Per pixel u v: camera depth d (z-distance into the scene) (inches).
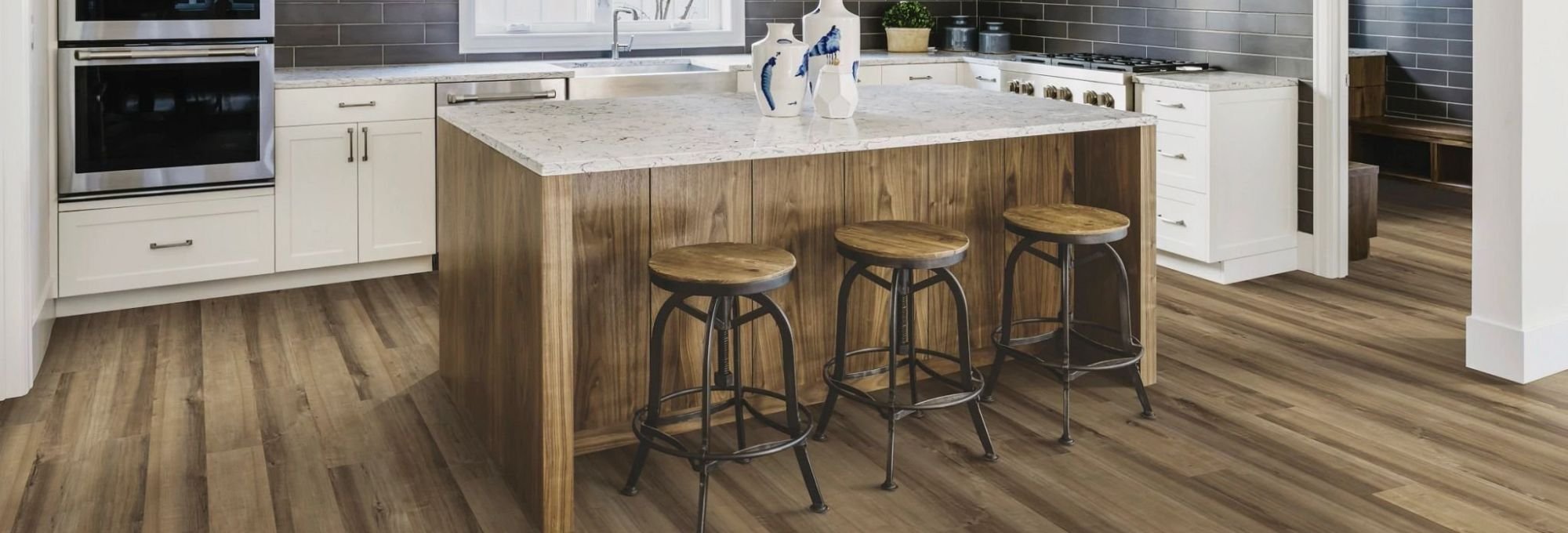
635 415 110.8
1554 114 137.0
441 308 142.8
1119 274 131.2
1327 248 194.2
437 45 216.5
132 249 174.1
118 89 167.5
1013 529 102.9
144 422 128.6
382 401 136.7
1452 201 266.8
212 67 173.5
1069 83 212.8
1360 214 206.1
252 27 175.9
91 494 109.4
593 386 120.6
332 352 155.6
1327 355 152.8
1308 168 194.4
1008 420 129.5
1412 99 296.7
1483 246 142.0
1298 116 194.5
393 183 192.2
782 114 131.1
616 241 118.8
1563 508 105.8
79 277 170.6
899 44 252.4
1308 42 190.2
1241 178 189.5
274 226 183.9
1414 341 158.6
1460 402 134.0
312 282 191.2
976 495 109.9
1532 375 140.6
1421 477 113.0
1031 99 149.3
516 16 225.5
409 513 106.7
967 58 241.4
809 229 129.2
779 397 110.9
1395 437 123.6
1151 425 127.7
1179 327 166.6
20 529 101.6
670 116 132.0
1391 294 184.1
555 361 101.7
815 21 133.2
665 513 107.1
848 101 129.2
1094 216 127.6
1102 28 236.2
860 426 128.0
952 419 130.2
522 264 106.6
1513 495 108.7
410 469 116.9
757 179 125.0
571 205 100.7
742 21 244.7
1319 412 131.3
